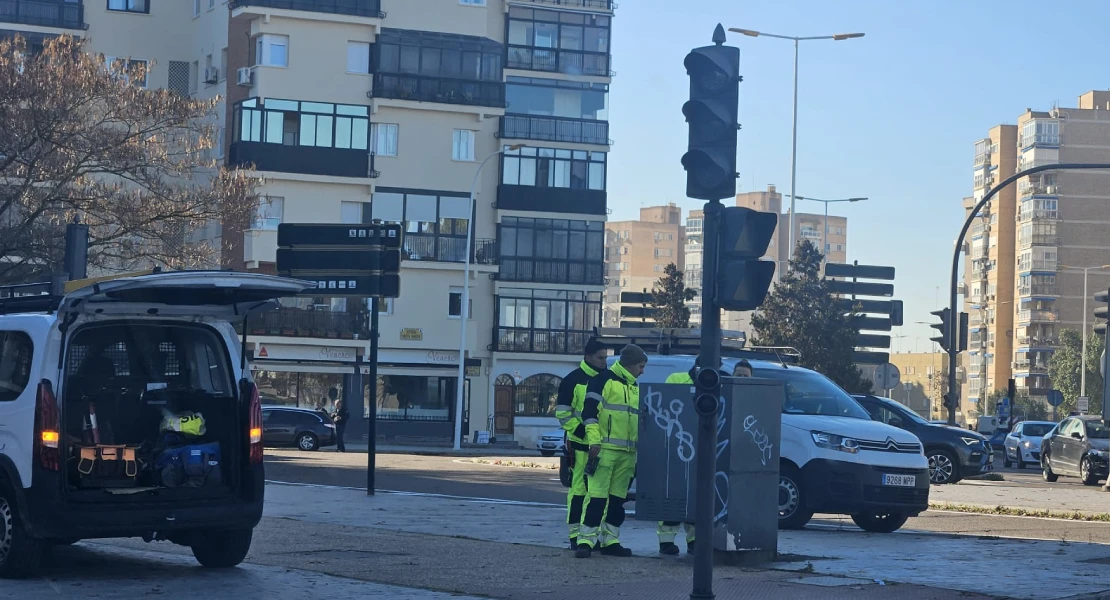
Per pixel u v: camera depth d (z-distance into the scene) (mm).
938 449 27297
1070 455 31062
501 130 58625
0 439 10086
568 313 59656
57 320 9945
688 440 11727
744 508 11398
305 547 12328
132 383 10492
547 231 59281
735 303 8609
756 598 9445
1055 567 11539
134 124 34281
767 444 11594
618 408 11836
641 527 15414
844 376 66562
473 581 10109
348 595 9406
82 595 9281
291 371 53938
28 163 32125
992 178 130750
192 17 58406
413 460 34844
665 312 75562
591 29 60344
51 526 9766
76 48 33969
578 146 59688
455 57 56531
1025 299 123188
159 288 9984
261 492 10680
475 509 17297
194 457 10367
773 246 150625
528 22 59719
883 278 38094
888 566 11398
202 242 37125
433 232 56531
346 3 54594
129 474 10156
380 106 55125
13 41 34281
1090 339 112250
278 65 53969
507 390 58938
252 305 10875
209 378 10789
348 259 20047
